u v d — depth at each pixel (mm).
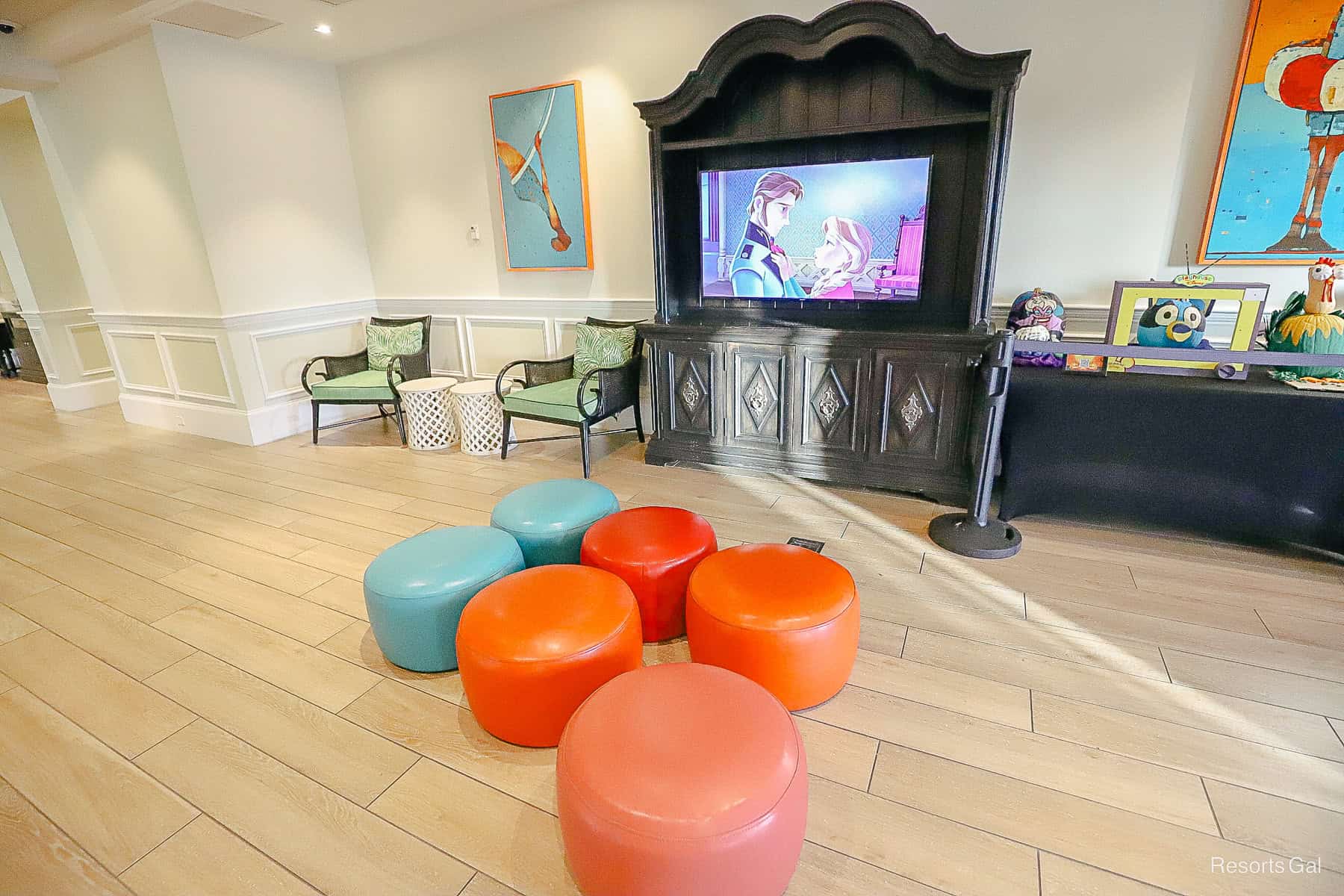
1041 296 2850
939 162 2988
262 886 1345
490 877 1354
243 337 4191
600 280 4117
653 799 1119
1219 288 2523
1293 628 2053
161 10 3311
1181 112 2668
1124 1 2639
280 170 4289
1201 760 1574
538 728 1640
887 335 2912
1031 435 2713
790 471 3357
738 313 3621
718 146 3230
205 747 1718
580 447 4098
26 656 2107
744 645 1664
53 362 5355
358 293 4930
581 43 3699
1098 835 1396
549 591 1767
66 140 4301
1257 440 2398
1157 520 2641
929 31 2547
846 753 1629
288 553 2777
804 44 2766
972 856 1358
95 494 3486
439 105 4258
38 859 1414
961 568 2477
